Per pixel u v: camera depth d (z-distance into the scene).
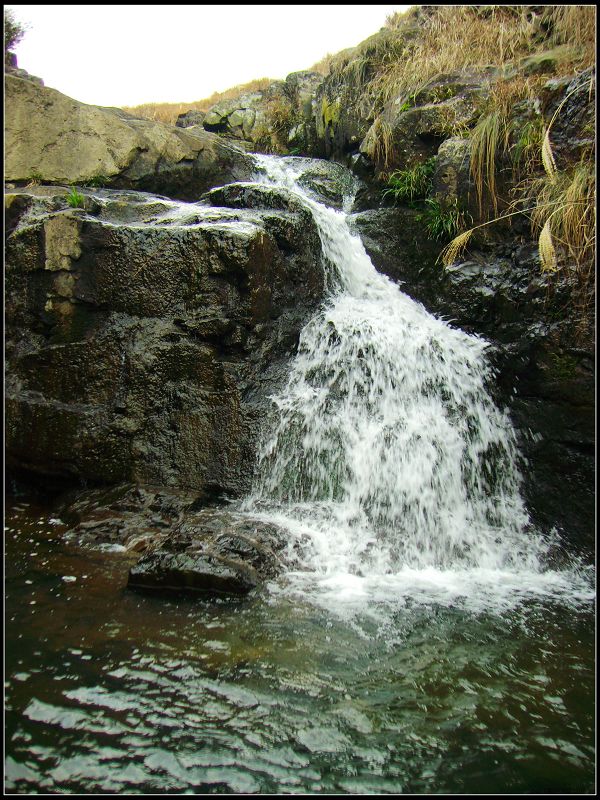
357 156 9.43
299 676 3.24
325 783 2.53
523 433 5.70
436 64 8.55
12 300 5.82
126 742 2.70
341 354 6.09
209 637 3.56
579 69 6.53
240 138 12.56
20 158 7.10
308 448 5.55
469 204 6.76
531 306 5.74
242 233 5.62
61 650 3.35
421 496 5.36
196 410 5.53
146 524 4.93
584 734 2.88
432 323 6.63
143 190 8.34
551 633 3.84
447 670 3.37
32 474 5.80
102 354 5.65
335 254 7.29
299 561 4.57
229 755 2.65
